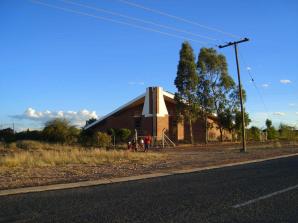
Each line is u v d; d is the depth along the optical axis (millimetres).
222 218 8336
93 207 9625
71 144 40719
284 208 9281
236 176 15758
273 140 62625
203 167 20516
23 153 25188
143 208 9445
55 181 14953
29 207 9773
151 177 16250
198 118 49969
